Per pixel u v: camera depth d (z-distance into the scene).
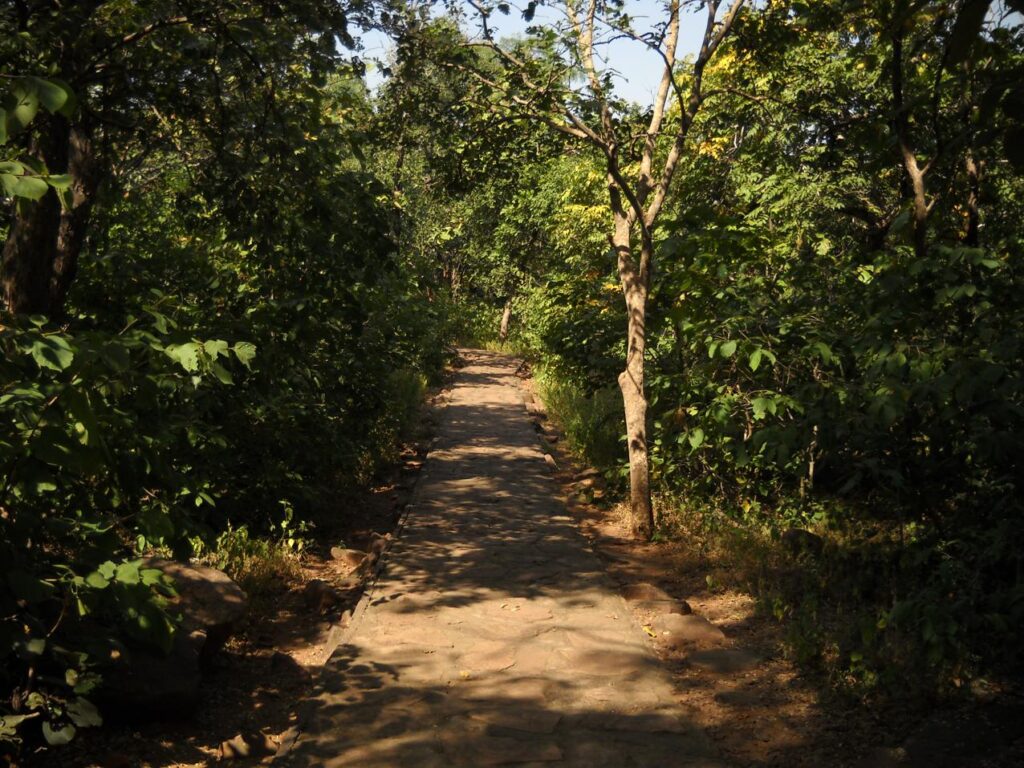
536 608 6.97
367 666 5.73
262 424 8.44
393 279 12.20
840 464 7.45
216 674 5.68
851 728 4.83
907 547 6.84
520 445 15.29
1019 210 8.00
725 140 12.13
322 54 7.39
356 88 10.44
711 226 7.27
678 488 10.38
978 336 5.36
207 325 7.17
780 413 7.38
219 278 8.23
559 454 14.92
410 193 19.31
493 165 10.42
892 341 5.61
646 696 5.33
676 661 5.99
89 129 7.42
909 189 7.33
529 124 10.07
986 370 4.70
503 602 7.11
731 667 5.84
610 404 16.08
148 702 4.71
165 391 4.71
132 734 4.67
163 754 4.55
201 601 5.59
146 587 3.91
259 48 7.42
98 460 3.56
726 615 6.94
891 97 9.73
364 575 7.91
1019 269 5.78
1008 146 2.35
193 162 8.34
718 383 8.36
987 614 4.88
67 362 3.29
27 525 3.70
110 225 9.01
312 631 6.68
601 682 5.54
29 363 3.75
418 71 8.98
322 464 9.62
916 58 7.19
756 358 6.66
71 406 3.37
